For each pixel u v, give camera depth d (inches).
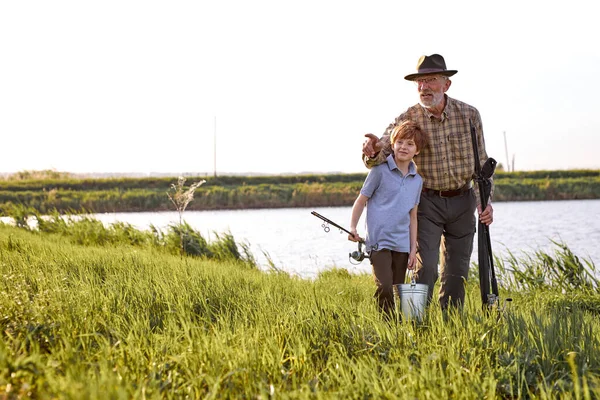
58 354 153.3
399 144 225.3
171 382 144.9
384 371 153.6
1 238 417.7
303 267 598.9
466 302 218.5
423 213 244.2
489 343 173.0
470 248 251.9
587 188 1843.0
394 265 230.1
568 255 350.6
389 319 205.9
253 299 241.1
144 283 254.1
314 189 1814.7
